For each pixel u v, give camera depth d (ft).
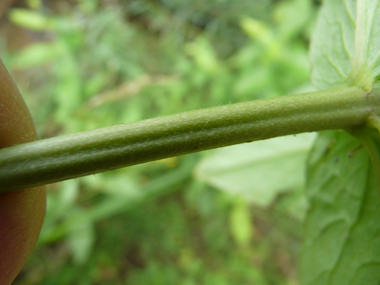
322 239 0.25
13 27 1.06
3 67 0.17
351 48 0.22
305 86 0.40
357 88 0.17
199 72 0.76
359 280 0.22
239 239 0.71
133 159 0.15
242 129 0.15
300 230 0.77
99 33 0.89
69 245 0.78
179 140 0.15
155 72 0.93
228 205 0.79
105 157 0.15
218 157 0.45
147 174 0.81
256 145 0.44
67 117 0.74
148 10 0.97
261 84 0.65
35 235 0.18
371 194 0.22
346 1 0.23
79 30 0.84
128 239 0.79
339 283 0.23
